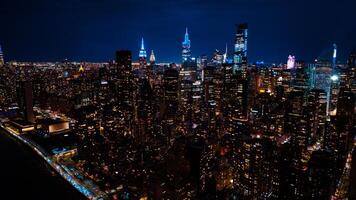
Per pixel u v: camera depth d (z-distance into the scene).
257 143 131.50
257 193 121.00
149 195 119.44
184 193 116.56
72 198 121.56
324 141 165.50
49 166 156.00
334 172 113.94
